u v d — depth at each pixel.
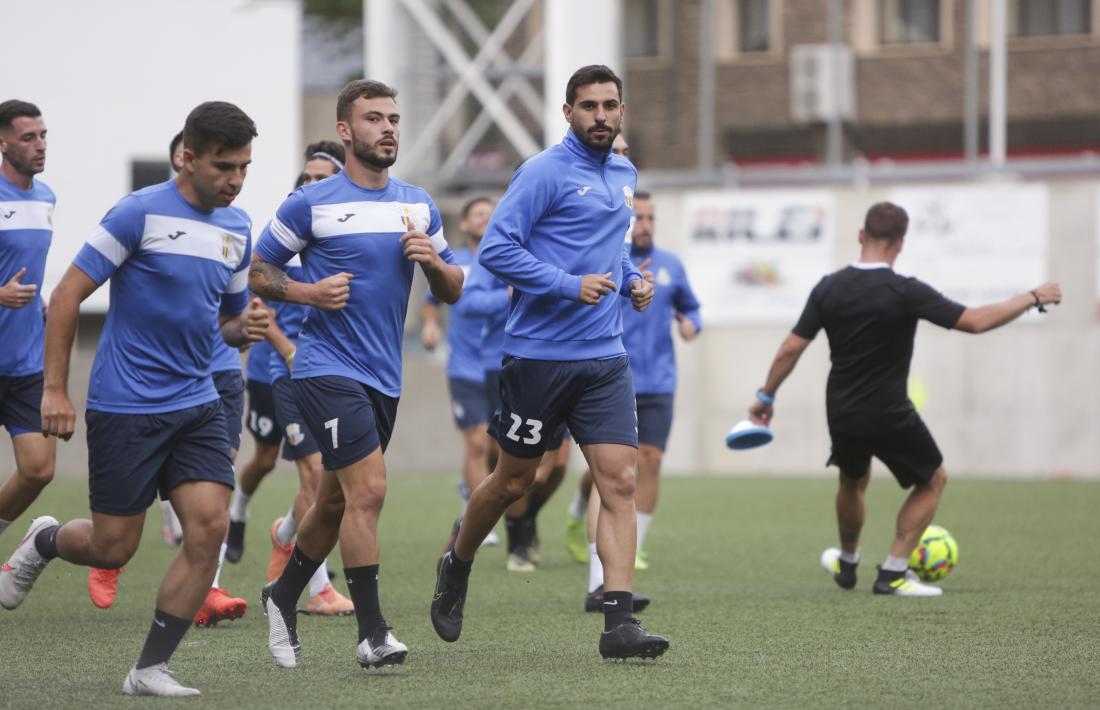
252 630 25.36
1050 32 79.44
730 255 72.06
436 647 23.50
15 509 27.03
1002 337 69.81
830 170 74.75
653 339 33.19
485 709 18.28
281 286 20.91
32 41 71.00
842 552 31.12
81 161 71.75
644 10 83.00
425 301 43.81
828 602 28.88
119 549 19.92
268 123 74.44
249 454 66.94
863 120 82.50
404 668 21.44
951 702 18.75
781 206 71.25
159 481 19.81
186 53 73.06
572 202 22.28
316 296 20.70
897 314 29.05
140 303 19.34
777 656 22.39
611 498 21.91
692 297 33.94
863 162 80.19
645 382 33.25
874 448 29.64
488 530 22.70
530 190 22.06
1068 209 67.94
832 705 18.56
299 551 21.53
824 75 81.06
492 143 82.31
